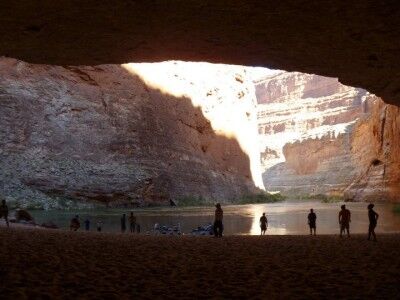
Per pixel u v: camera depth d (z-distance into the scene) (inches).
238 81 3341.5
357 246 574.9
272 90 6638.8
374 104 3061.0
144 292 276.5
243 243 618.2
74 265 377.1
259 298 260.8
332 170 4133.9
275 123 5816.9
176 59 628.4
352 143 3814.0
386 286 299.0
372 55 584.7
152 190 2134.6
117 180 1987.0
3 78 1806.1
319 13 458.0
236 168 3115.2
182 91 2637.8
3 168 1672.0
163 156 2298.2
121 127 2116.1
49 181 1769.2
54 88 1950.1
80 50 590.9
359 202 2659.9
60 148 1870.1
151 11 466.0
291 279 325.4
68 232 805.2
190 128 2657.5
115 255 454.6
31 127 1815.9
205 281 316.5
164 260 424.8
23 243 530.3
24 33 528.1
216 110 2984.7
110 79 2161.7
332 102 5457.7
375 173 2642.7
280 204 2743.6
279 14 463.8
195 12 466.0
